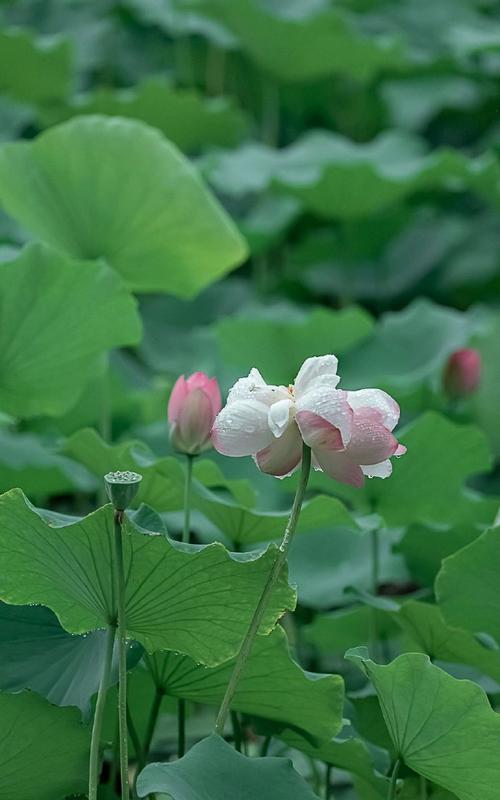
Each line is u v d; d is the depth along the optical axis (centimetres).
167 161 541
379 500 520
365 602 476
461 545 507
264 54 959
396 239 964
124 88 1057
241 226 833
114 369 647
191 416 466
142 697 486
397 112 1034
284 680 443
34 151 541
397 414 421
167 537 420
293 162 862
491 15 1177
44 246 501
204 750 428
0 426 602
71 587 429
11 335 503
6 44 833
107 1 1065
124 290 504
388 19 1118
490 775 436
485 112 1070
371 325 678
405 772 463
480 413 656
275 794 427
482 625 469
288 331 675
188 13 960
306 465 421
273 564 422
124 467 486
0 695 429
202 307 849
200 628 432
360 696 471
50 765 439
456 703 430
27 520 423
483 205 971
